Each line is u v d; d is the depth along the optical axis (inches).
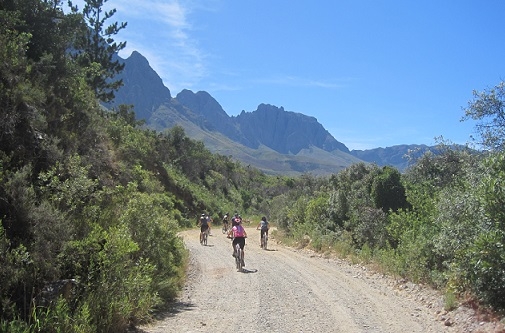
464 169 528.4
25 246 264.7
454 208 406.3
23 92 372.5
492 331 282.8
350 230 812.6
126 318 288.4
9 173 297.7
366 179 956.6
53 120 440.1
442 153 768.9
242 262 576.7
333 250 743.1
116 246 296.0
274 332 297.6
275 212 1589.6
